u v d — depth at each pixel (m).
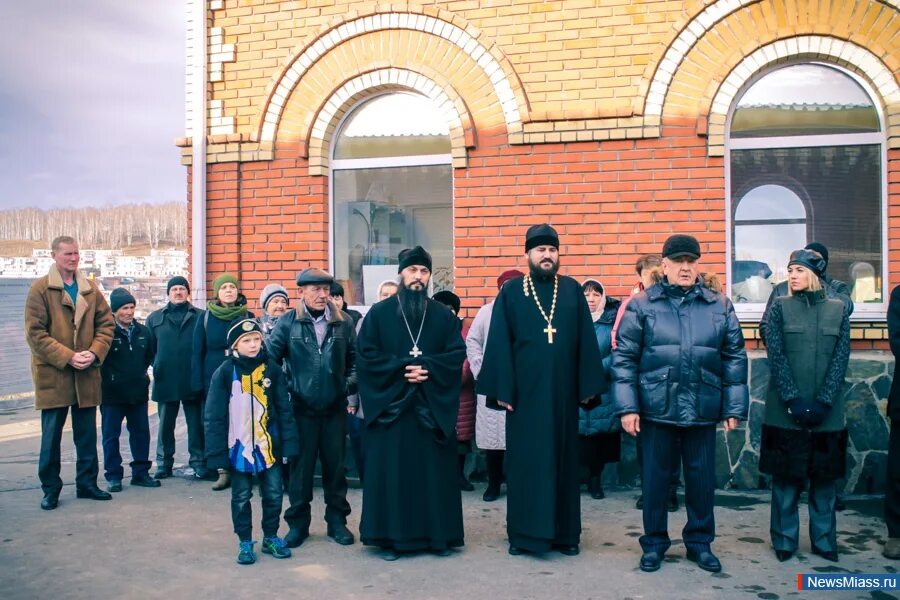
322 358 5.62
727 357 5.15
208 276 8.30
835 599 4.56
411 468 5.39
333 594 4.71
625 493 6.96
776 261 7.30
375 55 7.89
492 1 7.61
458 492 5.52
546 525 5.21
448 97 7.70
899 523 5.23
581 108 7.41
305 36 8.05
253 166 8.20
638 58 7.30
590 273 7.39
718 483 6.97
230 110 8.25
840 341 5.15
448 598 4.62
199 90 8.23
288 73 8.09
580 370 5.43
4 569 5.16
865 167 7.18
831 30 6.98
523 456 5.35
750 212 7.34
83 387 6.75
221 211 8.27
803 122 7.26
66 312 6.74
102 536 5.88
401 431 5.40
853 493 6.76
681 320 5.13
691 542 5.17
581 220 7.41
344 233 8.27
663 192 7.25
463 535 5.51
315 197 8.07
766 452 5.27
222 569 5.16
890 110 6.91
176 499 6.96
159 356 7.77
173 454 7.91
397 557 5.35
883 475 6.72
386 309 5.60
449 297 6.89
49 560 5.33
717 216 7.16
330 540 5.79
